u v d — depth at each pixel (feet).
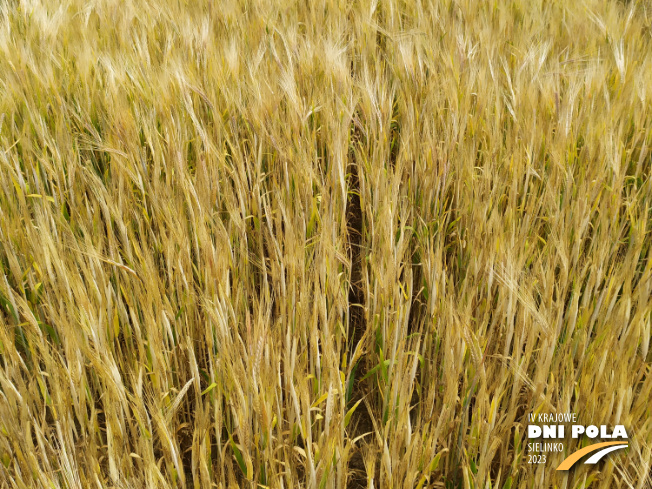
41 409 7.08
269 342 6.90
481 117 11.55
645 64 12.96
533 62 13.06
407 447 6.33
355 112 12.89
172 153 10.17
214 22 15.79
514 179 9.48
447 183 10.53
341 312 8.13
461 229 10.10
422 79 12.71
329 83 12.57
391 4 16.17
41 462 6.91
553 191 9.78
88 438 6.71
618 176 9.61
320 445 6.57
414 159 10.96
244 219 8.98
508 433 6.81
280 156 10.42
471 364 7.39
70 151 9.95
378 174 9.93
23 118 11.79
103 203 8.59
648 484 6.61
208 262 7.67
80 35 15.24
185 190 8.99
